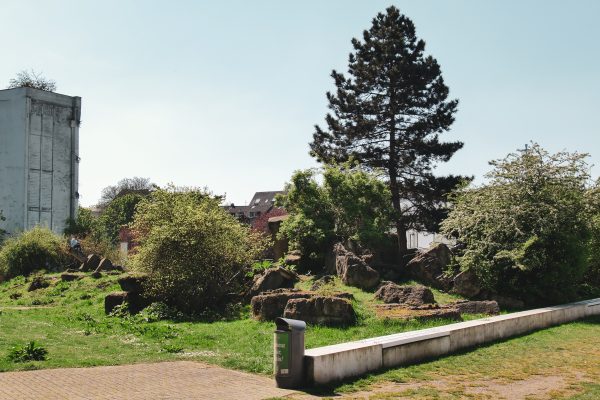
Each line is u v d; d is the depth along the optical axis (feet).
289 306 48.55
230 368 33.99
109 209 211.82
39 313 63.98
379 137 118.42
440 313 49.11
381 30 120.57
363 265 63.77
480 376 32.89
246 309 59.36
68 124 165.17
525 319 50.16
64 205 163.32
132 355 37.37
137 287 62.54
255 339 43.27
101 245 126.11
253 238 72.23
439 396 28.02
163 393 27.22
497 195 68.90
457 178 111.96
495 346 42.68
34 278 94.63
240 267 66.64
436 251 70.18
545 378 32.58
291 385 29.37
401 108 115.96
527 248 63.05
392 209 89.15
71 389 27.25
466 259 65.31
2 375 29.78
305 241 77.97
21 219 154.40
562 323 56.85
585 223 67.72
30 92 157.07
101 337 45.91
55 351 37.73
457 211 71.92
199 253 60.95
